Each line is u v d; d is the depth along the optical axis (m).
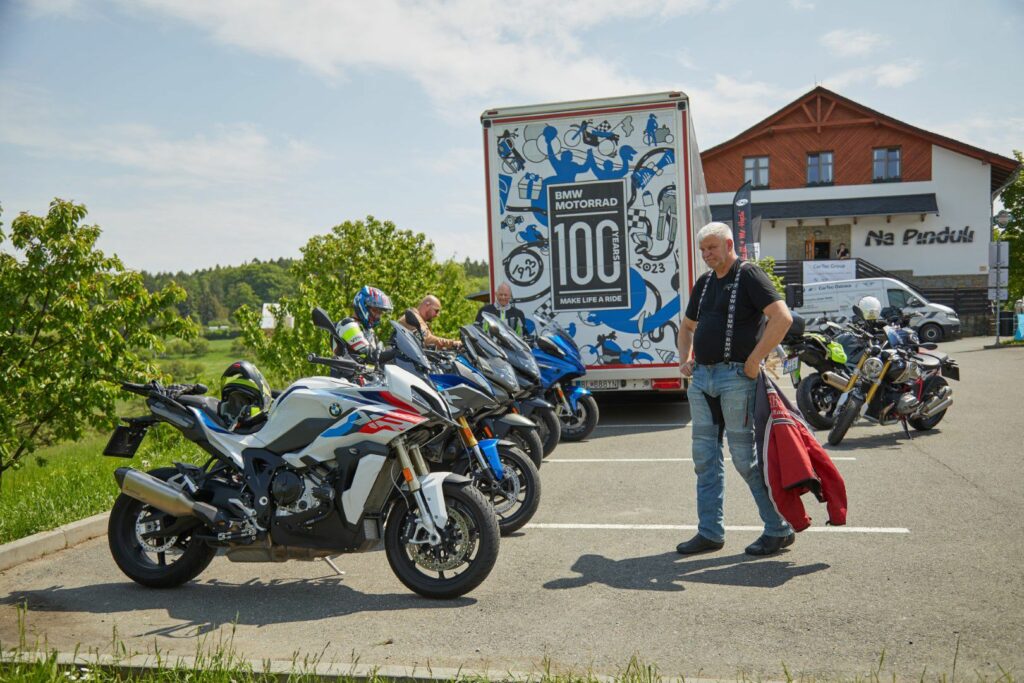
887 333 9.94
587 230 11.19
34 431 10.53
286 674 3.93
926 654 4.04
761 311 5.66
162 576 5.34
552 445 8.49
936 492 7.21
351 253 20.25
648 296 11.11
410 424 5.03
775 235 39.06
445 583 5.01
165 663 4.01
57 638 4.55
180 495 5.21
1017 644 4.11
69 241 9.92
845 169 38.34
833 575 5.20
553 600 4.95
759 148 39.06
